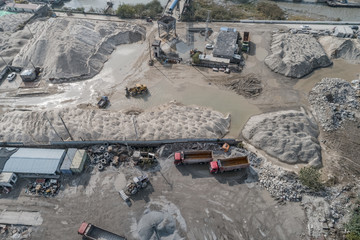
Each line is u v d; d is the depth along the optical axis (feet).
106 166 129.70
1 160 126.31
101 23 240.53
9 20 248.93
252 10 286.46
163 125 147.02
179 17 262.26
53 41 204.85
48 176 124.67
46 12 274.98
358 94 169.58
